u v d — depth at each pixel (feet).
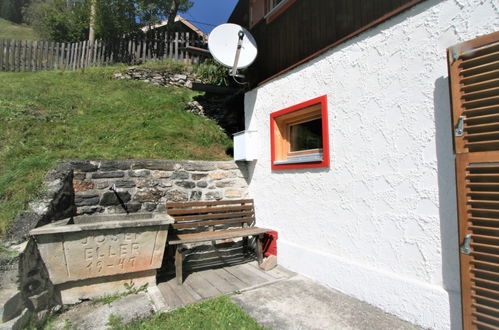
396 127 7.77
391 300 7.64
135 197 11.73
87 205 10.82
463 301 5.95
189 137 17.30
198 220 12.55
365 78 8.71
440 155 6.77
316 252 10.18
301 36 11.81
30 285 7.25
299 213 11.27
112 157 12.59
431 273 6.90
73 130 14.79
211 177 13.73
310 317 7.59
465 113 6.02
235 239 14.29
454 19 6.61
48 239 7.95
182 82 25.62
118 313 7.84
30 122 14.43
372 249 8.34
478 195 5.85
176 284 10.03
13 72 24.72
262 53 14.51
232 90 22.59
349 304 8.29
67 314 7.99
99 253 8.73
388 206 7.92
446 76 6.72
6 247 7.13
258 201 13.99
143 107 19.63
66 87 20.84
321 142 11.42
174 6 40.29
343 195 9.33
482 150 5.79
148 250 9.52
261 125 13.96
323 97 10.21
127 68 25.52
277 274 10.96
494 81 5.62
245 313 7.82
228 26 13.70
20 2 104.42
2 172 9.99
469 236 5.88
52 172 10.00
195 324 7.29
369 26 8.57
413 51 7.43
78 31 41.57
